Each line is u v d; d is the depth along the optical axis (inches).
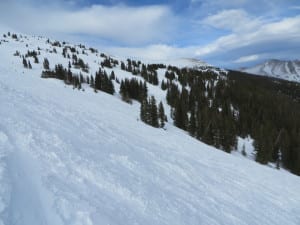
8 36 7490.2
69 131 576.7
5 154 322.3
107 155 516.7
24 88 1318.9
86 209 264.2
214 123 2466.8
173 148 1044.5
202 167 794.2
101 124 882.8
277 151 2373.3
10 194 241.4
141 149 735.7
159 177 523.5
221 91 4773.6
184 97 3873.0
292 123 3408.0
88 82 3592.5
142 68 5890.8
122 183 386.0
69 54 5944.9
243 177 836.6
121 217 284.7
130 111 2448.3
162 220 330.0
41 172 321.4
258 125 3068.4
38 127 501.4
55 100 1203.9
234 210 499.5
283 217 558.3
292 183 956.0
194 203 453.1
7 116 502.0
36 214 233.8
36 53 4827.8
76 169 373.7
